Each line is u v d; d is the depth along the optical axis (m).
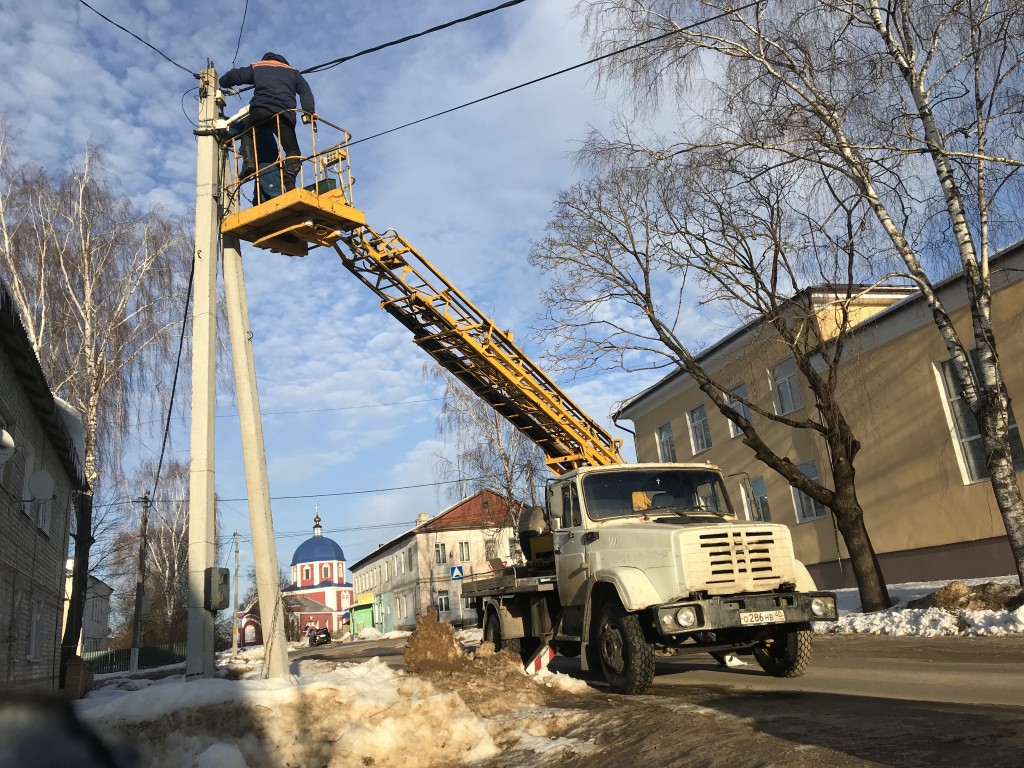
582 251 15.25
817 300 14.77
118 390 20.38
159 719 5.70
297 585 85.62
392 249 12.44
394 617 64.19
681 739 5.48
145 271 21.05
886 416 20.53
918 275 13.57
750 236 14.64
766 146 13.02
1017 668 8.12
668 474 9.95
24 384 11.80
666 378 29.23
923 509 19.50
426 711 6.49
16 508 11.79
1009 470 12.89
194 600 8.50
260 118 10.09
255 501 9.01
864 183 13.30
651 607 7.86
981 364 13.16
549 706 7.79
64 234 20.03
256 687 6.52
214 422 9.16
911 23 12.84
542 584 10.21
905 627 12.95
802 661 8.59
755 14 13.42
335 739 6.02
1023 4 11.23
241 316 9.79
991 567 17.86
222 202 10.09
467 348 12.98
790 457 24.00
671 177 14.38
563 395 13.35
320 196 9.94
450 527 58.44
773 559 8.20
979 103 12.38
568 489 9.86
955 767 4.09
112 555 40.31
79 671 13.86
